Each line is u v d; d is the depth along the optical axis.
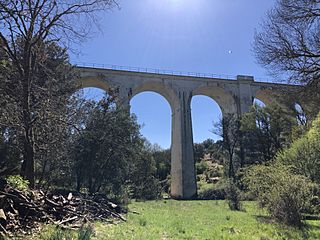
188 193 41.19
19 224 8.24
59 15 13.22
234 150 46.41
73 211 11.15
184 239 8.77
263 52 12.90
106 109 24.19
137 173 31.34
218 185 41.72
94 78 41.94
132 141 26.08
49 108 14.08
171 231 10.09
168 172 62.06
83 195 16.64
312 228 11.09
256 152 43.69
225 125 47.09
